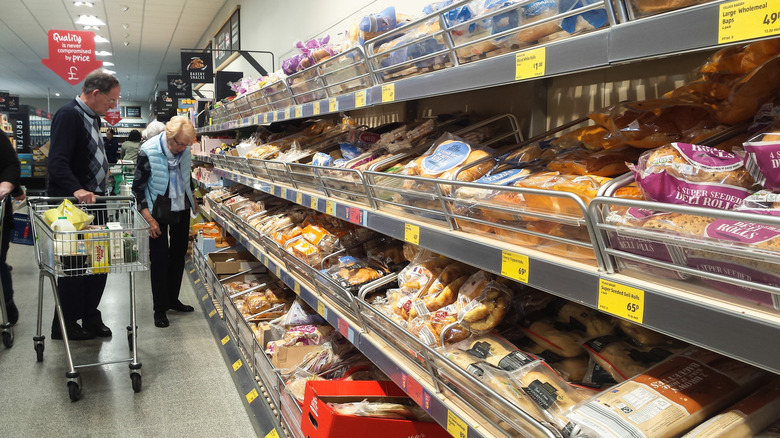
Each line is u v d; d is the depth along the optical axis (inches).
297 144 118.7
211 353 146.8
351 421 65.0
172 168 167.3
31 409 113.8
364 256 96.0
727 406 37.1
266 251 125.1
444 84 52.5
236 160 160.2
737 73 42.4
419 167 62.9
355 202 79.6
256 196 168.9
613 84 63.2
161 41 506.6
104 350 148.9
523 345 55.2
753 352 25.6
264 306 132.3
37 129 693.9
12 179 161.3
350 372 91.7
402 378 59.9
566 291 37.6
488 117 84.1
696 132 41.3
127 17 410.6
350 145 93.2
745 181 32.6
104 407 115.2
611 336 49.9
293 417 83.2
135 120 1103.6
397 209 66.9
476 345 53.5
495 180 51.0
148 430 105.3
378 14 72.9
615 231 33.6
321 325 110.3
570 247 40.3
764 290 25.4
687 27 28.8
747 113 38.9
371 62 70.2
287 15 208.1
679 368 40.2
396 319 64.6
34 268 257.8
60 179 143.2
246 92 145.1
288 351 97.5
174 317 179.0
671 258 31.4
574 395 43.8
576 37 36.8
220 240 192.1
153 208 163.5
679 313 29.3
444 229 54.4
